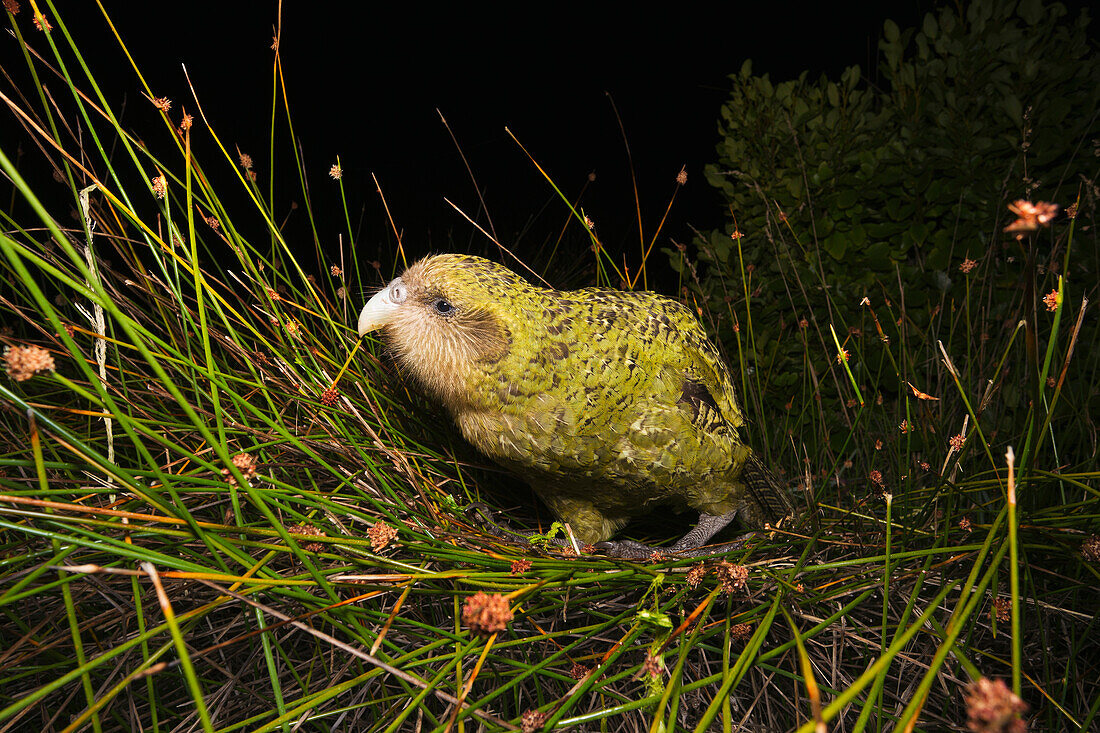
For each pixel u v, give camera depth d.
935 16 1.23
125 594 0.73
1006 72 1.07
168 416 0.82
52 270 0.53
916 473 0.96
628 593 0.80
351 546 0.66
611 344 0.80
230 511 0.76
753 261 1.19
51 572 0.67
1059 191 1.06
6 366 0.49
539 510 1.00
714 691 0.76
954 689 0.76
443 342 0.78
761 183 1.18
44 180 1.74
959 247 1.10
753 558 0.89
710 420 0.84
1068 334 1.03
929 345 1.10
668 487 0.85
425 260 0.80
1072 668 0.77
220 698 0.71
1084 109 1.05
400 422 0.95
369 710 0.73
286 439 0.75
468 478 0.96
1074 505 0.76
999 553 0.60
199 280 0.69
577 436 0.80
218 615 0.76
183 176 2.10
